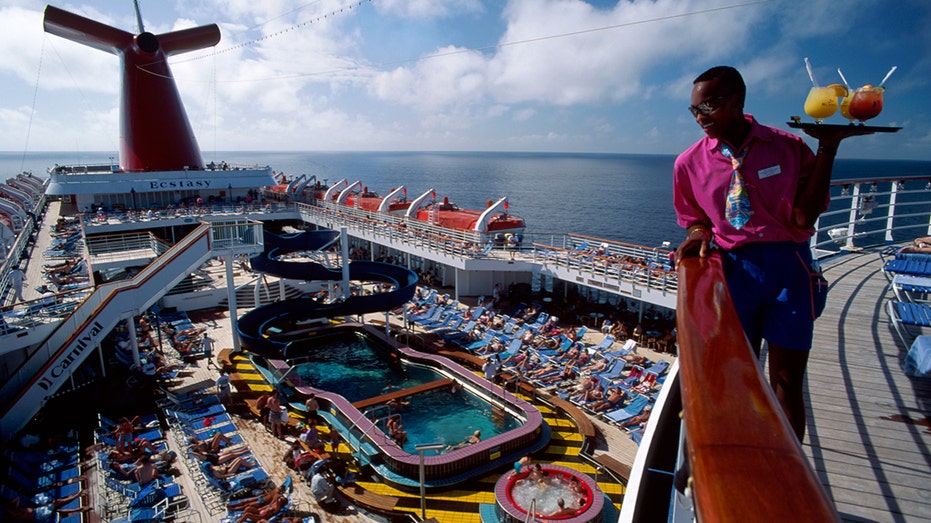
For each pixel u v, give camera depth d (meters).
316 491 13.55
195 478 13.91
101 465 14.26
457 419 17.81
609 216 99.50
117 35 37.97
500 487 13.26
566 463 15.40
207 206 41.22
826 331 7.18
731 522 0.79
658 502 3.66
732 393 1.21
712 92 2.45
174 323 26.12
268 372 20.45
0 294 21.25
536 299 28.25
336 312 22.80
